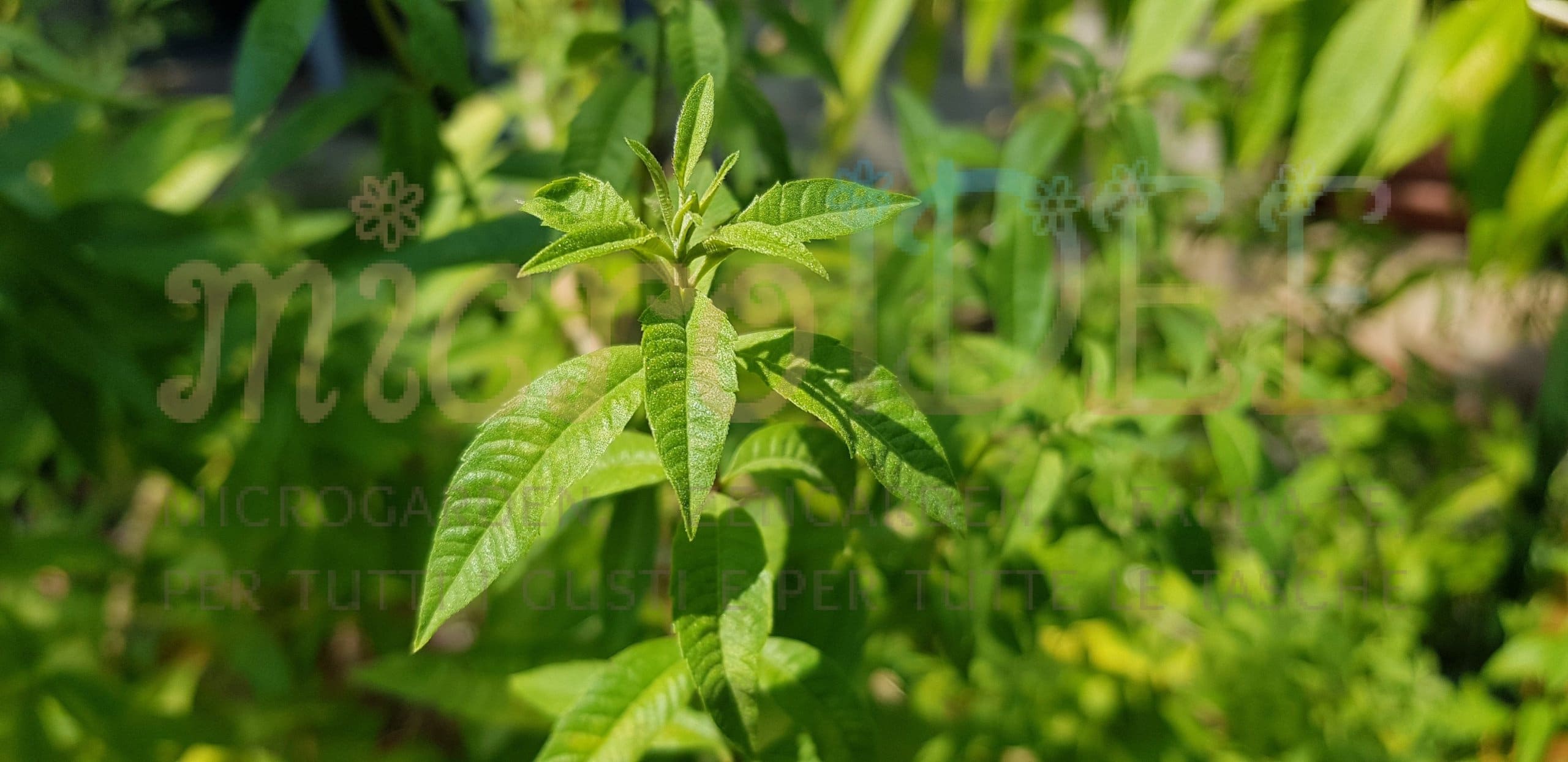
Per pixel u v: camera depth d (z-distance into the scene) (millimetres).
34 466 580
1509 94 471
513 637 452
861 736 338
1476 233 513
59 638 543
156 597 562
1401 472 707
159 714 492
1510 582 630
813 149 1027
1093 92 463
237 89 368
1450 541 632
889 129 1052
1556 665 514
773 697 339
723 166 298
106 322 452
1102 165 506
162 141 524
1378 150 496
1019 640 445
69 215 443
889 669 467
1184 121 701
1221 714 534
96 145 560
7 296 432
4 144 432
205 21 1185
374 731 573
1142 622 557
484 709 436
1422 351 802
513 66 902
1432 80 456
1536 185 461
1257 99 556
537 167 421
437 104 423
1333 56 461
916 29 774
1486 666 578
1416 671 591
